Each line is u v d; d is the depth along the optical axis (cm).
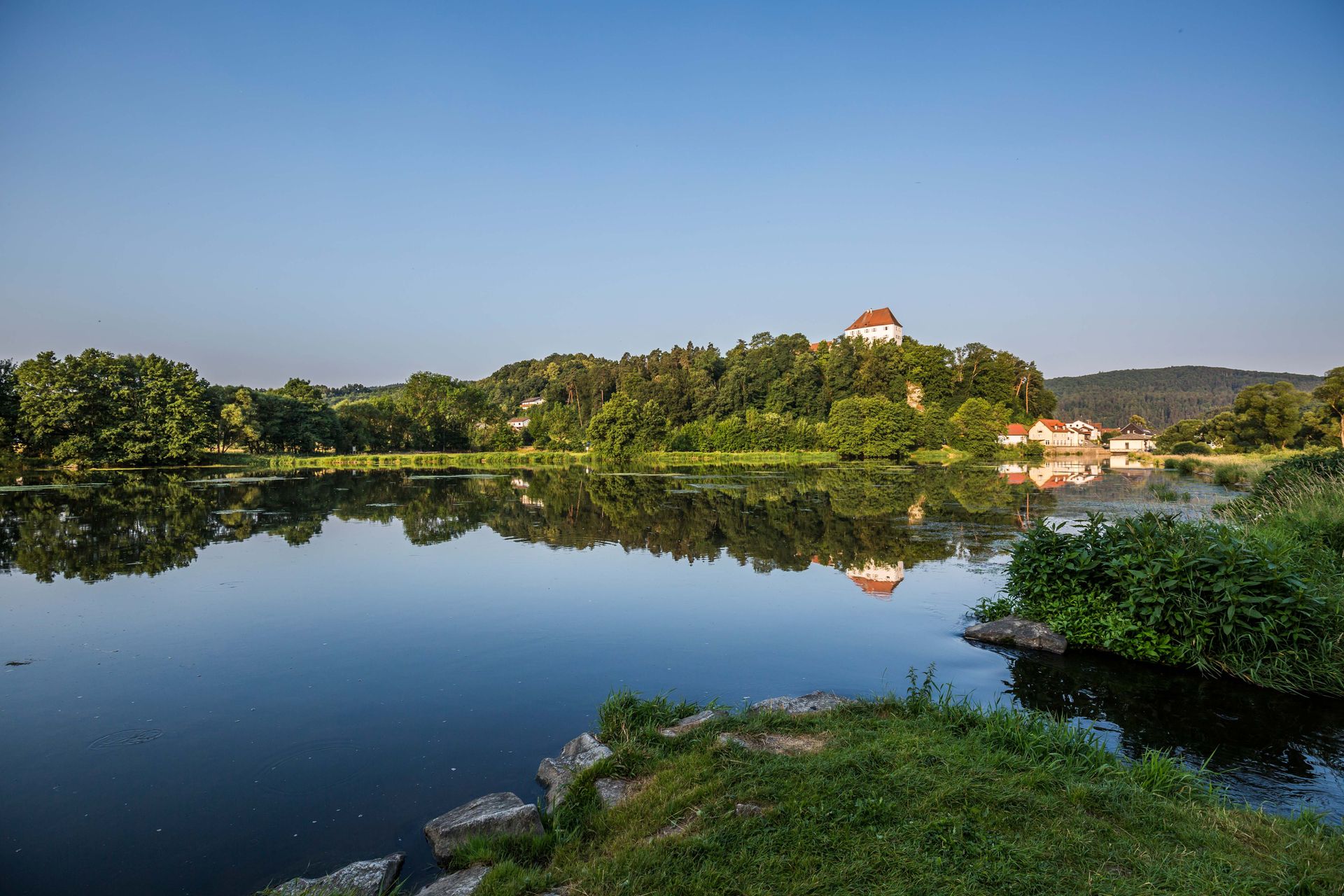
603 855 491
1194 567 970
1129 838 471
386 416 9362
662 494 3691
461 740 766
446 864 535
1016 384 11625
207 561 1816
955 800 508
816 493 3700
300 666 1011
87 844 575
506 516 2756
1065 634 1050
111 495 3609
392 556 1880
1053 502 3003
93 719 831
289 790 660
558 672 977
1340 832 507
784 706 768
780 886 418
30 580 1584
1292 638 883
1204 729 757
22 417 5169
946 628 1162
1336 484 1549
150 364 5944
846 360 10506
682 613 1273
